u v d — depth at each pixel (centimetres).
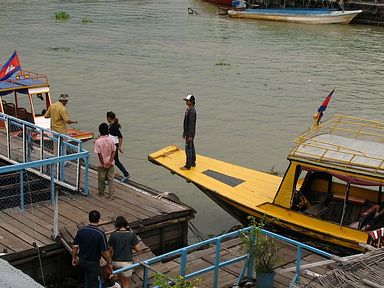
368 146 1364
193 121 1542
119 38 4644
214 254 1153
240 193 1444
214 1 7238
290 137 2367
